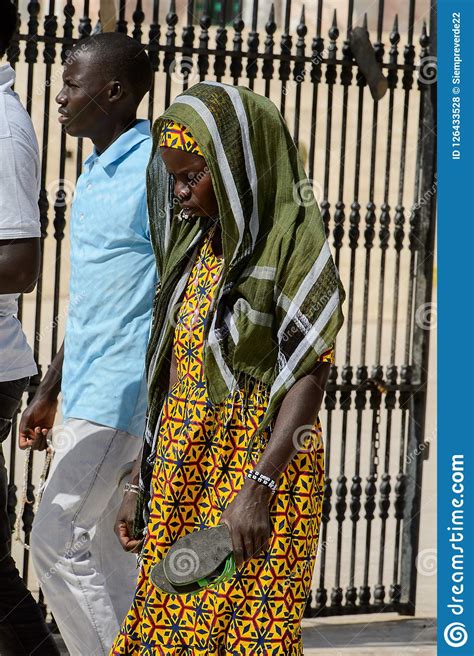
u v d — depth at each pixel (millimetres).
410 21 9898
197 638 5535
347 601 10070
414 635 9641
